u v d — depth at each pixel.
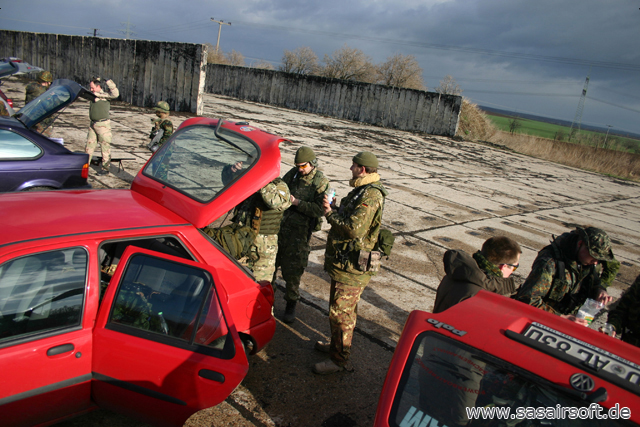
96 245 2.38
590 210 13.41
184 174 3.25
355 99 33.00
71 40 26.11
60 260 2.27
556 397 1.56
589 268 3.10
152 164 3.49
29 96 10.00
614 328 3.02
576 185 18.83
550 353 1.71
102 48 24.19
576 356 1.71
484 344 1.78
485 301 2.18
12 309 2.12
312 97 35.25
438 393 1.72
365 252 3.24
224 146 3.36
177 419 2.37
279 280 5.22
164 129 8.32
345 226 3.14
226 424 2.81
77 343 2.25
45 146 5.65
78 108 17.02
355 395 3.33
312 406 3.11
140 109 20.75
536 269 3.04
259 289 3.20
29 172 5.45
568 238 3.11
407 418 1.69
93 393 2.37
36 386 2.15
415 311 2.06
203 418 2.83
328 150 16.58
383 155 17.72
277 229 3.76
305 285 5.21
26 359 2.10
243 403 3.03
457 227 8.91
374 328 4.48
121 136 12.83
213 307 2.42
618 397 1.50
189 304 2.40
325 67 60.22
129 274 2.38
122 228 2.55
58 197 2.86
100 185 7.83
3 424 2.10
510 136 32.88
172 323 2.37
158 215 2.86
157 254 2.42
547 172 21.66
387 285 5.64
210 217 2.92
